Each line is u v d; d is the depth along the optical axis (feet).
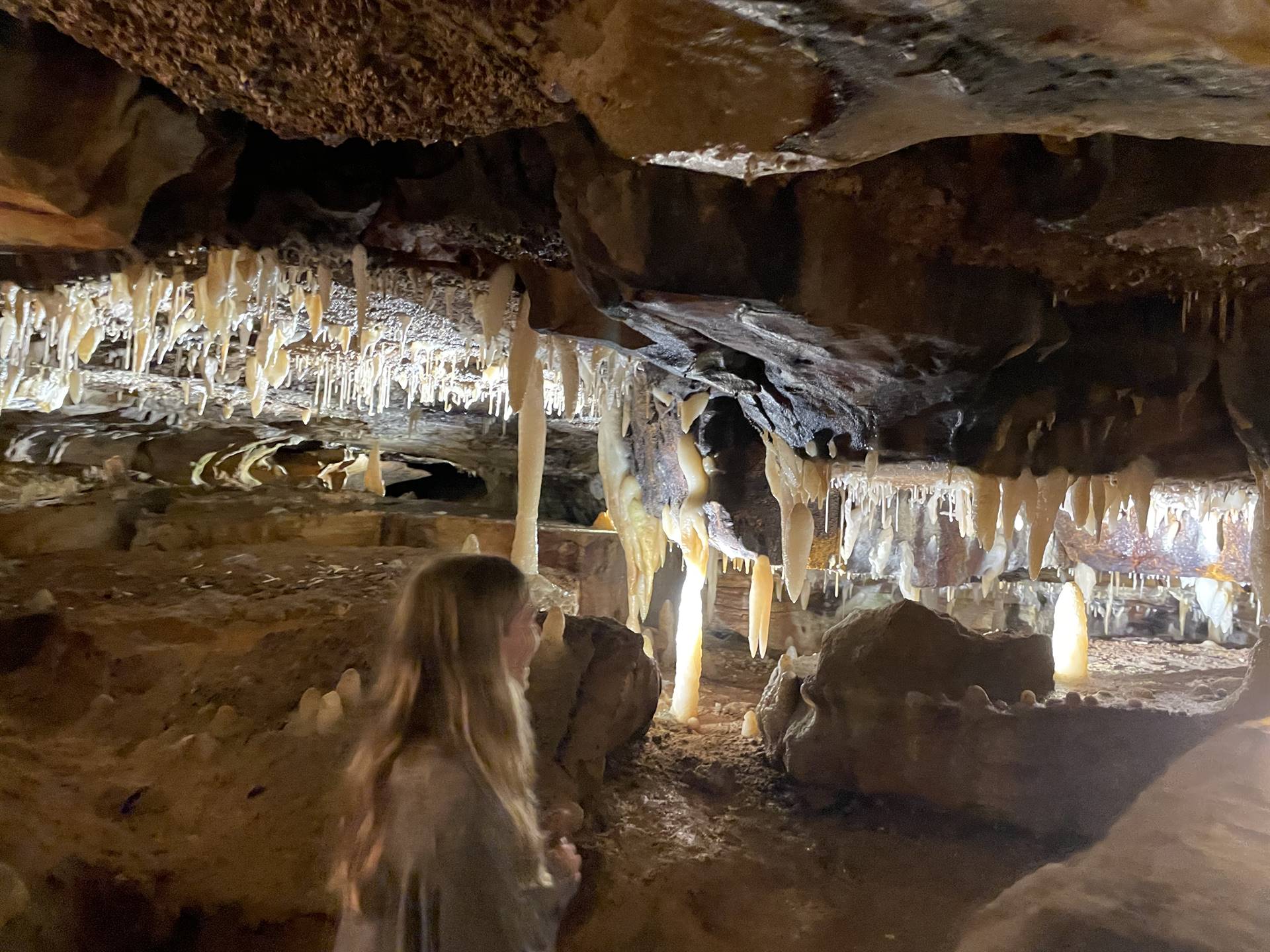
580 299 14.97
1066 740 13.42
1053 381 13.83
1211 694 18.20
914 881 12.64
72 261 14.70
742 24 5.19
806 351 13.26
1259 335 12.29
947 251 11.48
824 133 6.39
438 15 6.61
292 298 16.16
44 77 9.57
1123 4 4.32
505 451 39.27
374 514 27.78
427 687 5.05
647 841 13.56
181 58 7.87
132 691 13.04
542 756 13.06
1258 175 8.86
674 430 22.24
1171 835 9.08
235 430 33.88
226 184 12.51
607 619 16.93
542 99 7.89
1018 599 32.40
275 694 13.05
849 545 23.76
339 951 4.68
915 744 14.20
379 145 12.59
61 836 9.24
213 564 19.98
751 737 18.26
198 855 9.52
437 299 17.19
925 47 5.10
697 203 10.94
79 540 22.63
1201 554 24.66
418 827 4.47
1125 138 9.14
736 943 11.32
